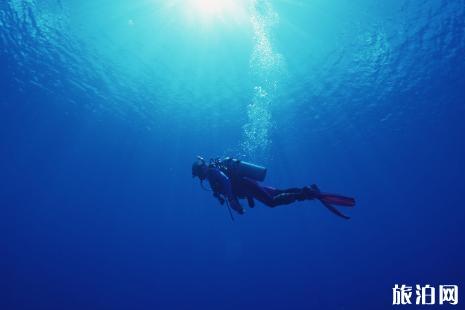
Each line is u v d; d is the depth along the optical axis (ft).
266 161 92.43
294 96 59.62
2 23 43.96
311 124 70.64
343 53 50.26
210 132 71.15
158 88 56.13
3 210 133.69
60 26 44.32
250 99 59.47
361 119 70.49
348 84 57.31
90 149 84.84
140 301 149.38
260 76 53.72
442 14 43.91
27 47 48.08
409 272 129.49
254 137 74.59
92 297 150.41
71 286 154.61
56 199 124.47
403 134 80.43
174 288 154.20
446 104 67.67
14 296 143.43
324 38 47.42
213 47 48.47
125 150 84.23
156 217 144.77
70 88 58.18
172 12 43.09
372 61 52.24
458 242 137.08
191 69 51.98
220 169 10.20
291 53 49.57
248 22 44.96
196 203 126.00
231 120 66.39
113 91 58.18
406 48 49.90
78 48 47.73
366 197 138.92
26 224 145.89
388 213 154.30
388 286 119.96
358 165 102.17
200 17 44.04
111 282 159.74
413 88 60.23
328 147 84.64
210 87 55.98
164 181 106.63
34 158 90.68
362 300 114.62
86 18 43.21
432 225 156.46
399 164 103.14
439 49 50.06
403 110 68.64
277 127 70.64
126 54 48.78
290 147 82.07
